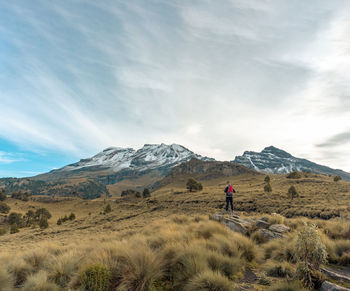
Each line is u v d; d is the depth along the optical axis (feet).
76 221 235.61
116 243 23.44
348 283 14.10
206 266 16.63
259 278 17.06
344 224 30.14
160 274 16.08
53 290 16.61
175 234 26.13
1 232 260.21
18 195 610.65
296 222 36.32
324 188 251.60
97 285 14.99
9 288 18.07
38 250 29.04
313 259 15.71
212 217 44.42
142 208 277.85
